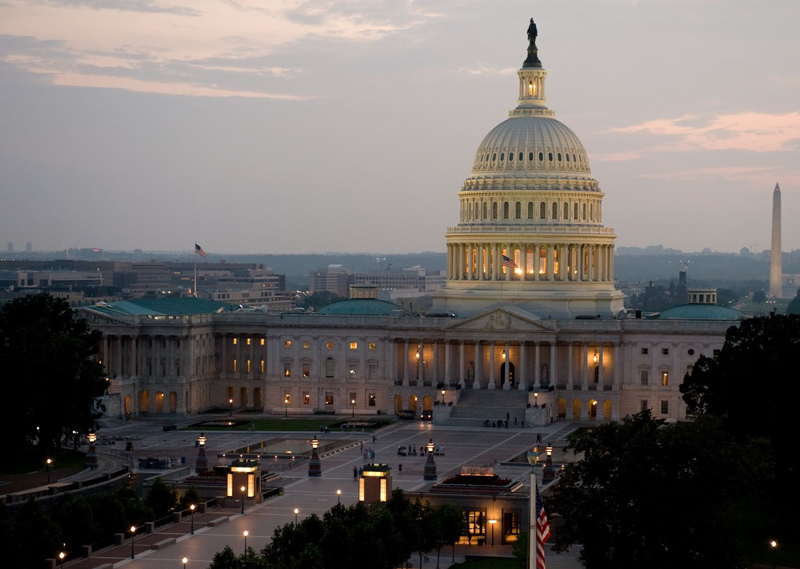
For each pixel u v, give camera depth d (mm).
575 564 184500
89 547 184375
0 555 172375
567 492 170375
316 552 161625
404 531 177875
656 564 163750
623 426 175000
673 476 164000
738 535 181375
